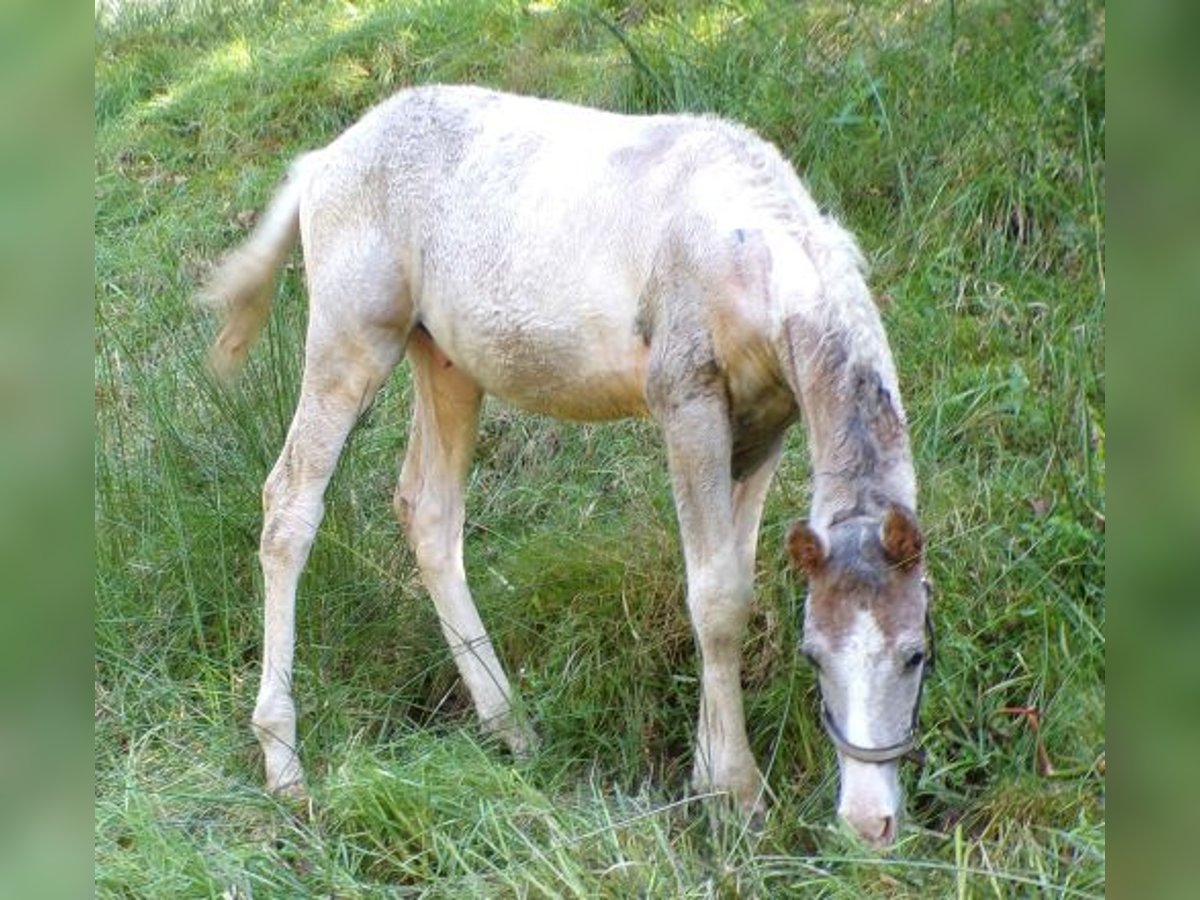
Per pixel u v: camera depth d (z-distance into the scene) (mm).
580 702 3527
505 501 4398
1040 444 3805
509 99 3555
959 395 3863
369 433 4602
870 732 2559
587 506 4160
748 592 3109
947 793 3076
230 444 4449
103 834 3109
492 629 3869
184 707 3719
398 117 3594
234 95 6805
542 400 3447
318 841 3061
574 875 2758
